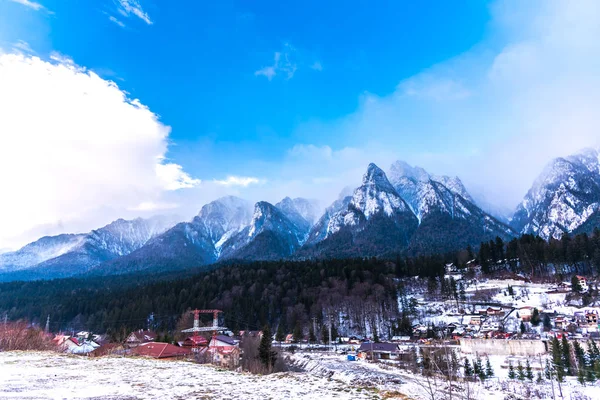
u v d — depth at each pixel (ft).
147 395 71.72
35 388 71.77
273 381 98.89
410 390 106.63
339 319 492.13
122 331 413.59
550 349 299.17
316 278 616.80
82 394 68.59
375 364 272.51
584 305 428.15
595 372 222.89
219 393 77.66
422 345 328.49
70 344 306.35
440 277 608.19
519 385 206.90
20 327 180.75
